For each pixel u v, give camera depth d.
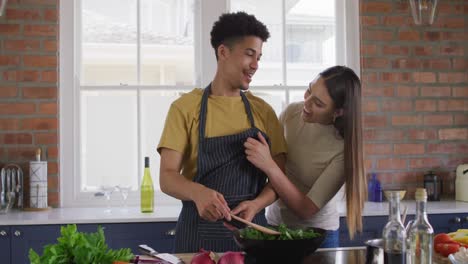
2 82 2.96
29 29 2.97
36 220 2.48
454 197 3.25
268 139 1.76
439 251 1.41
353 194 1.69
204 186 1.57
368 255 1.30
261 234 1.45
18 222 2.47
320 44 3.31
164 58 3.21
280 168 1.81
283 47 3.27
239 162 1.71
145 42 3.20
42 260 0.98
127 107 3.17
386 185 3.23
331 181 1.76
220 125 1.72
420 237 1.23
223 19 1.70
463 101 3.33
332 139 1.82
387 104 3.25
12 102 2.96
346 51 3.29
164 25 3.21
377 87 3.24
